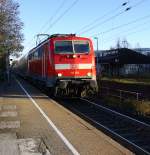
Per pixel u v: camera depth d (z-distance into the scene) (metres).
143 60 73.19
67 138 12.02
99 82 33.44
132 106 20.78
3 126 14.15
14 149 10.49
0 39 41.00
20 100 23.45
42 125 14.34
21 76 66.06
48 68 24.97
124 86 35.22
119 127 15.67
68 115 16.89
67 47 24.47
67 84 24.23
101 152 10.31
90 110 20.83
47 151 10.32
